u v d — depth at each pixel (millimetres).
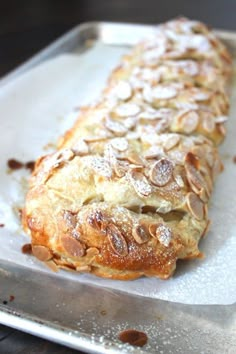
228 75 573
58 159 408
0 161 495
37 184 403
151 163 406
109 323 353
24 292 373
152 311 361
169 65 533
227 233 418
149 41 586
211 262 392
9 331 356
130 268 371
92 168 395
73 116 553
